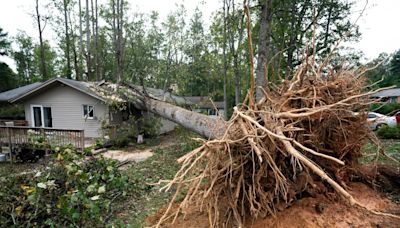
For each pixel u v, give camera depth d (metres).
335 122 3.18
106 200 3.74
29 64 32.66
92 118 12.16
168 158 7.93
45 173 3.90
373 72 4.79
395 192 3.40
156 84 22.44
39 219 3.18
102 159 4.70
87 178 3.65
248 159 2.60
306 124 2.98
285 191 2.56
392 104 12.29
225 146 2.48
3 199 3.35
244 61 17.22
